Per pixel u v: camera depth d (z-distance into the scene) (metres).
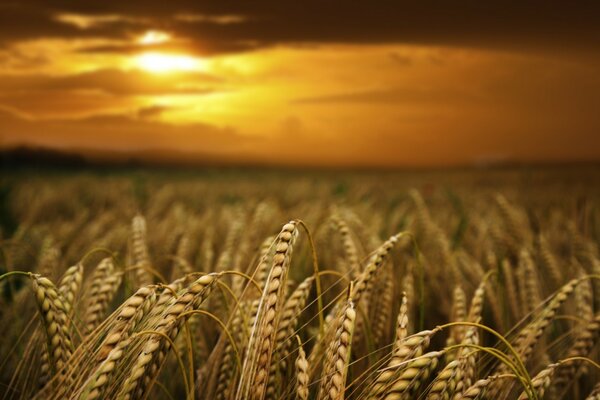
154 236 1.18
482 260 1.04
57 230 1.23
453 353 0.56
